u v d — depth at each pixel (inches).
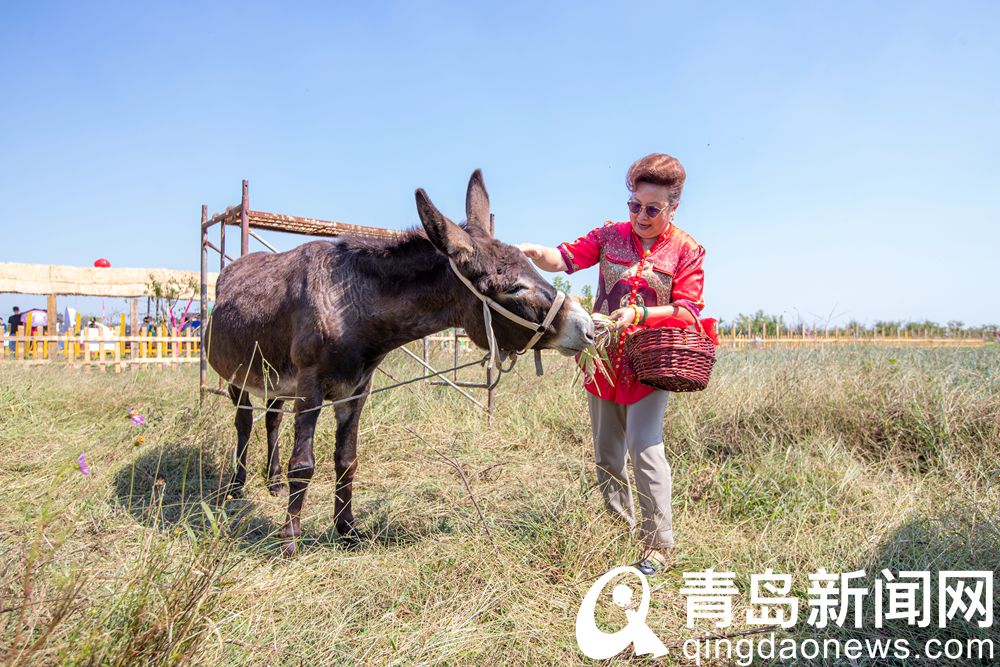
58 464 156.0
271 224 238.4
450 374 269.4
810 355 252.2
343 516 128.9
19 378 257.1
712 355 103.8
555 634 87.4
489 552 108.3
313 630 85.0
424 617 89.5
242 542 116.6
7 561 94.3
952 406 178.1
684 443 177.9
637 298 112.0
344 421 129.5
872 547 110.3
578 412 215.6
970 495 134.6
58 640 69.6
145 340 474.3
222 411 192.2
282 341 131.0
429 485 154.1
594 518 113.7
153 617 70.3
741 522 125.9
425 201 101.7
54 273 504.4
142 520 126.5
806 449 169.0
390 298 119.5
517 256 110.1
